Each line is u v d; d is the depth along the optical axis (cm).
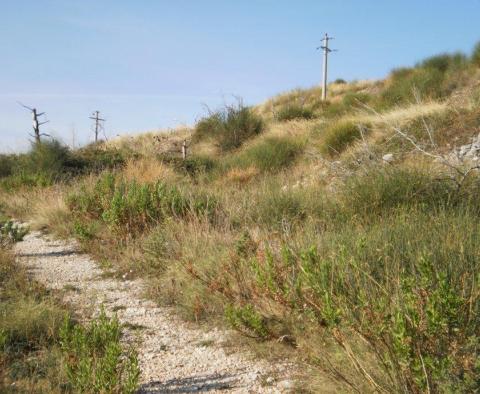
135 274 597
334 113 1714
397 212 572
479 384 241
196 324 447
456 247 383
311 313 321
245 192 845
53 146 1456
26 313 414
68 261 668
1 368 337
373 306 296
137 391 329
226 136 1739
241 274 457
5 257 610
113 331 343
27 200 1061
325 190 768
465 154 870
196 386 335
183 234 626
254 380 338
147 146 1898
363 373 286
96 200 837
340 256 360
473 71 1490
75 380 308
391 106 1470
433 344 261
